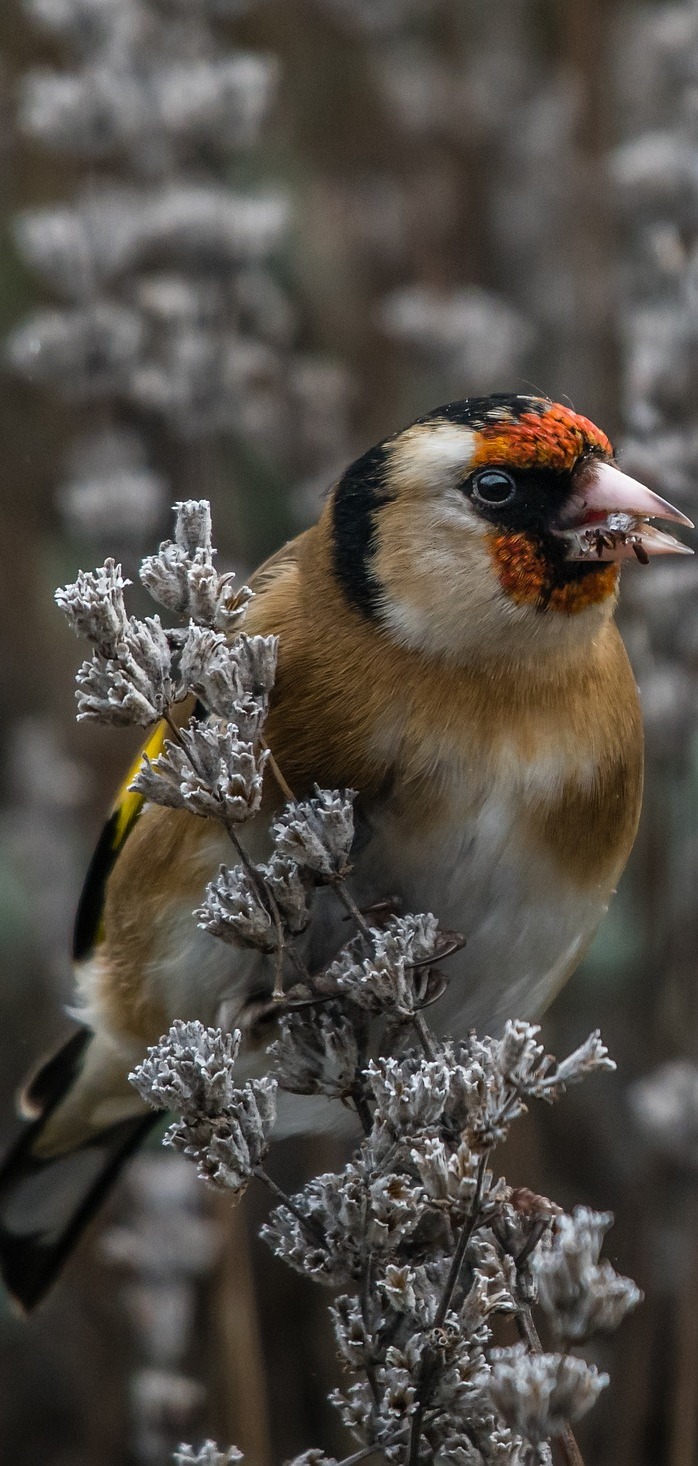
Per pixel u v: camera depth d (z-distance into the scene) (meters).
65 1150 7.29
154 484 8.28
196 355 8.17
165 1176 7.52
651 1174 8.26
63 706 9.66
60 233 8.20
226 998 5.71
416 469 5.34
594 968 8.85
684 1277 7.78
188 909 5.65
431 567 5.29
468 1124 4.01
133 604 8.21
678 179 8.11
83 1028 6.90
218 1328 7.67
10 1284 7.32
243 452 10.13
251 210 8.20
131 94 8.20
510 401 5.38
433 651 5.31
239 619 4.37
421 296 9.88
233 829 4.35
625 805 5.71
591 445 5.31
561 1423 3.59
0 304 10.51
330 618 5.42
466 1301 4.08
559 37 11.72
